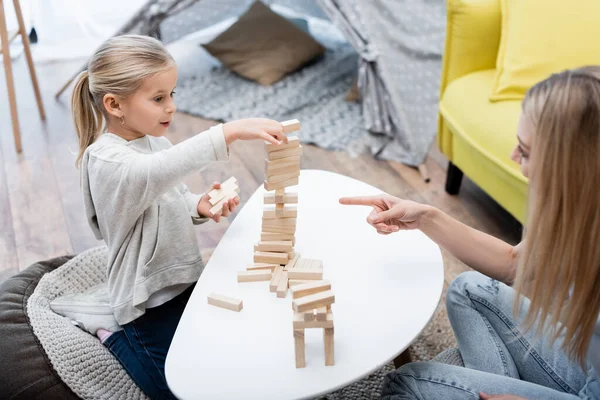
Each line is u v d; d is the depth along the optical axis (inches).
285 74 109.1
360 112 98.7
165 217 47.0
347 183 55.0
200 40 124.0
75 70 114.7
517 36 67.1
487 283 46.3
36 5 119.1
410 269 44.7
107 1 121.5
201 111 99.9
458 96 72.7
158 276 47.3
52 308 49.9
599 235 32.4
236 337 39.9
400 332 39.6
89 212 47.8
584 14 64.0
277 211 44.9
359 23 87.9
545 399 37.7
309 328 40.3
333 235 48.6
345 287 43.3
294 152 42.9
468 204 78.9
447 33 74.2
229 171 86.0
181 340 39.8
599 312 34.3
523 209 65.2
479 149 67.8
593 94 31.2
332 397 52.6
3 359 43.3
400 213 44.0
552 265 34.3
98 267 55.0
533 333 42.8
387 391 41.1
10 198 80.8
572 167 31.9
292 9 131.4
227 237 49.1
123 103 44.0
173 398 45.8
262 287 43.9
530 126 34.9
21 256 70.9
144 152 46.7
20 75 113.1
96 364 44.7
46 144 92.4
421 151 86.2
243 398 35.9
